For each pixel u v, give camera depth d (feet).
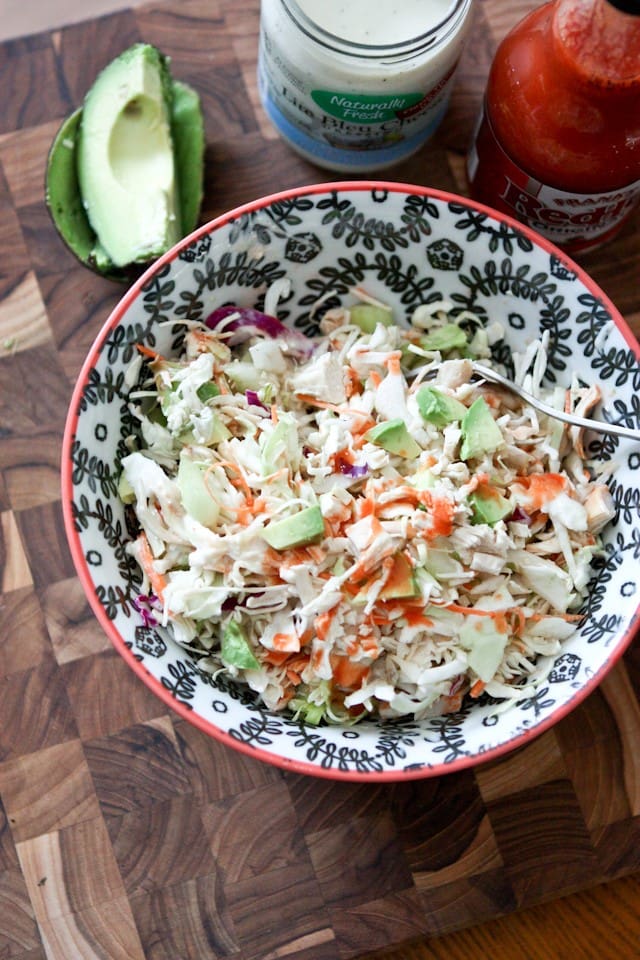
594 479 1.68
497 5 1.85
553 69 1.56
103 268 1.72
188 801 1.72
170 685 1.56
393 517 1.59
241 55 1.84
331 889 1.71
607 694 1.75
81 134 1.72
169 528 1.61
